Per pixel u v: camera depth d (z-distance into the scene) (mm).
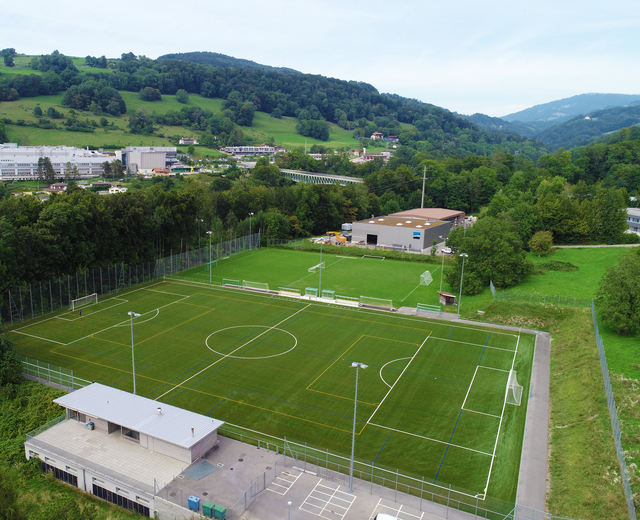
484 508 36062
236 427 46625
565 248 124875
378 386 55562
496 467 41031
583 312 74500
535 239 118688
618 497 35156
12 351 54594
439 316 79875
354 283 99938
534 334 72250
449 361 62531
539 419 48938
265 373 58469
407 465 41250
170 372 58250
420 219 152625
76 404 45562
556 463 41594
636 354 59969
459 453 42969
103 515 36750
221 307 83125
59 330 70875
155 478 38281
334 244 138625
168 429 41844
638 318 63969
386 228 136250
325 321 77000
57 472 41188
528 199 157125
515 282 94000
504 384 56312
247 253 129625
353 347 66750
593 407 47875
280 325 74875
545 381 57406
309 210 161875
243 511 35312
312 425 47281
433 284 99250
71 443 42438
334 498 37062
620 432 41906
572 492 37312
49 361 60438
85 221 87188
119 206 96000
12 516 29328
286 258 123875
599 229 130875
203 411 49531
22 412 48938
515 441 44875
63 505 31109
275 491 37594
